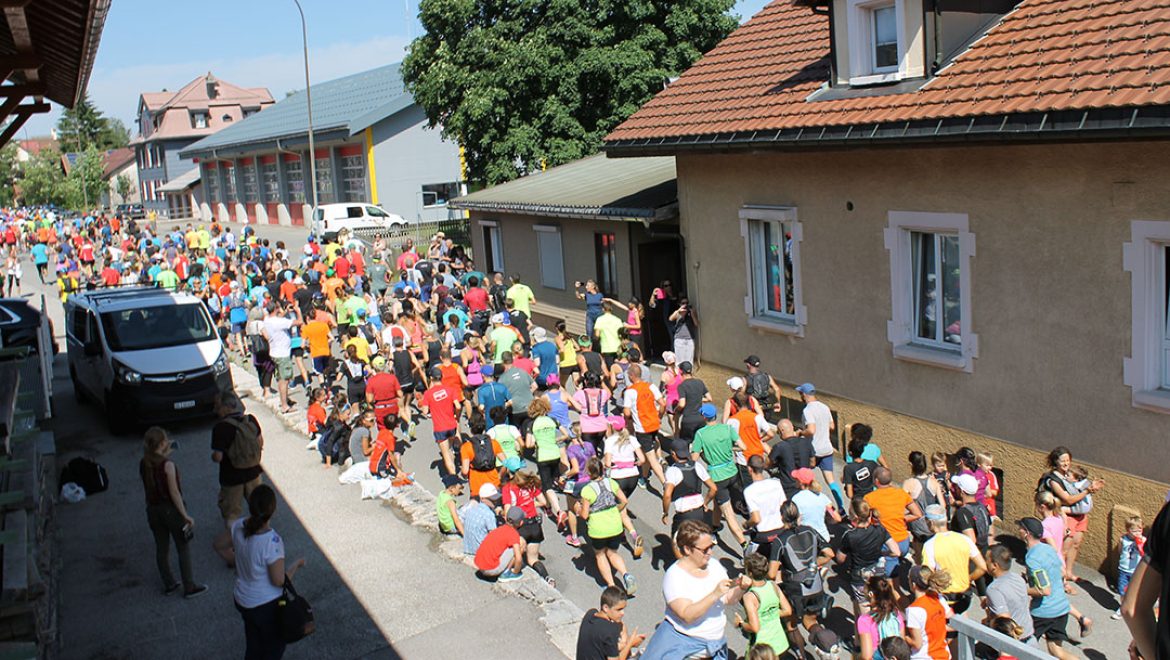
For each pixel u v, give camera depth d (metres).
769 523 9.77
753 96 14.62
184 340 16.91
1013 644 4.59
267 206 57.56
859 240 13.02
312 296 20.92
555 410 13.91
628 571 10.99
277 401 18.36
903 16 11.77
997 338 11.34
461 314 18.80
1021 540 11.27
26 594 7.24
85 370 17.67
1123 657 8.90
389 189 46.22
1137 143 9.50
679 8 30.73
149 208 77.31
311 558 11.33
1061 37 10.80
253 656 8.12
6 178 101.38
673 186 19.31
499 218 25.16
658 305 18.36
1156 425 9.80
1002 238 11.05
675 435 14.22
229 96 80.56
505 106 30.83
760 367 15.38
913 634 7.82
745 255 15.23
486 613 9.77
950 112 10.62
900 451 12.95
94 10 8.59
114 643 9.52
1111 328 10.09
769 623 8.25
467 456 11.50
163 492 10.27
